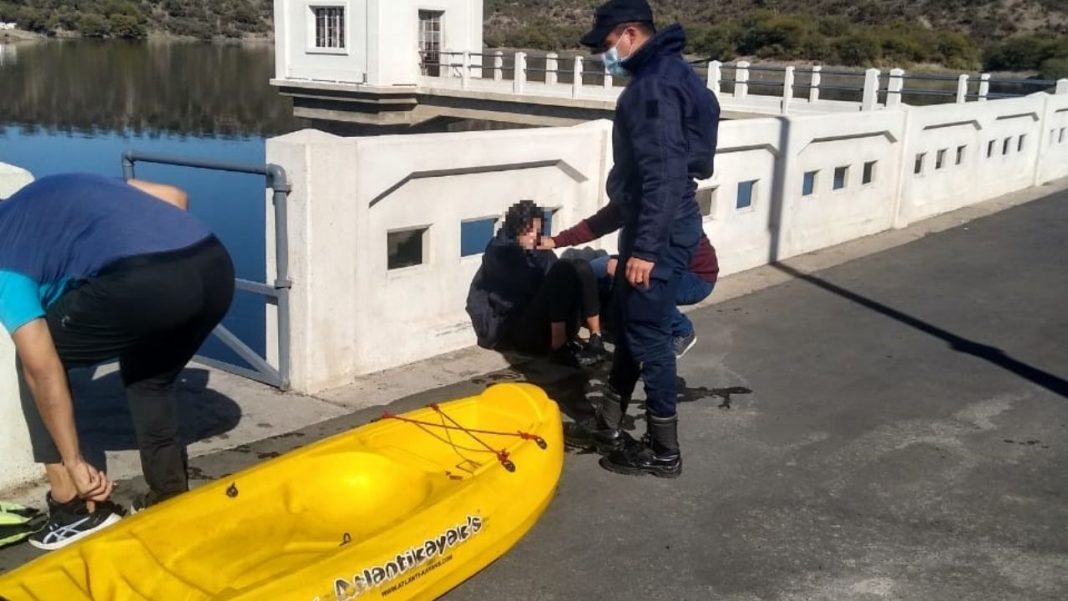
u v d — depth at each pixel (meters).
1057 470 5.37
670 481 5.10
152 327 3.90
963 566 4.37
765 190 9.54
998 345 7.48
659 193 4.57
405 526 3.73
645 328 4.92
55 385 3.84
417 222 6.55
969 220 12.23
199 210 19.61
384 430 4.58
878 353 7.23
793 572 4.28
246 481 3.96
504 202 7.11
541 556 4.34
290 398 6.00
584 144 7.52
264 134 38.41
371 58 39.69
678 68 4.68
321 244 5.91
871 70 22.47
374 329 6.42
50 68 56.91
